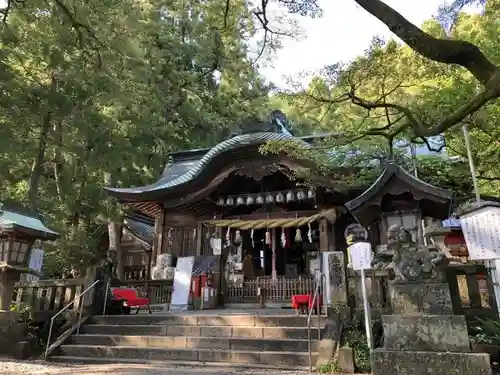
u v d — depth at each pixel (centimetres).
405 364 516
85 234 1780
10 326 862
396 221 654
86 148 1495
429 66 811
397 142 1194
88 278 1005
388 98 898
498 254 663
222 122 1964
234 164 1351
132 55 1285
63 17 1101
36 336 909
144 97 1577
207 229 1452
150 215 1723
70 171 1627
